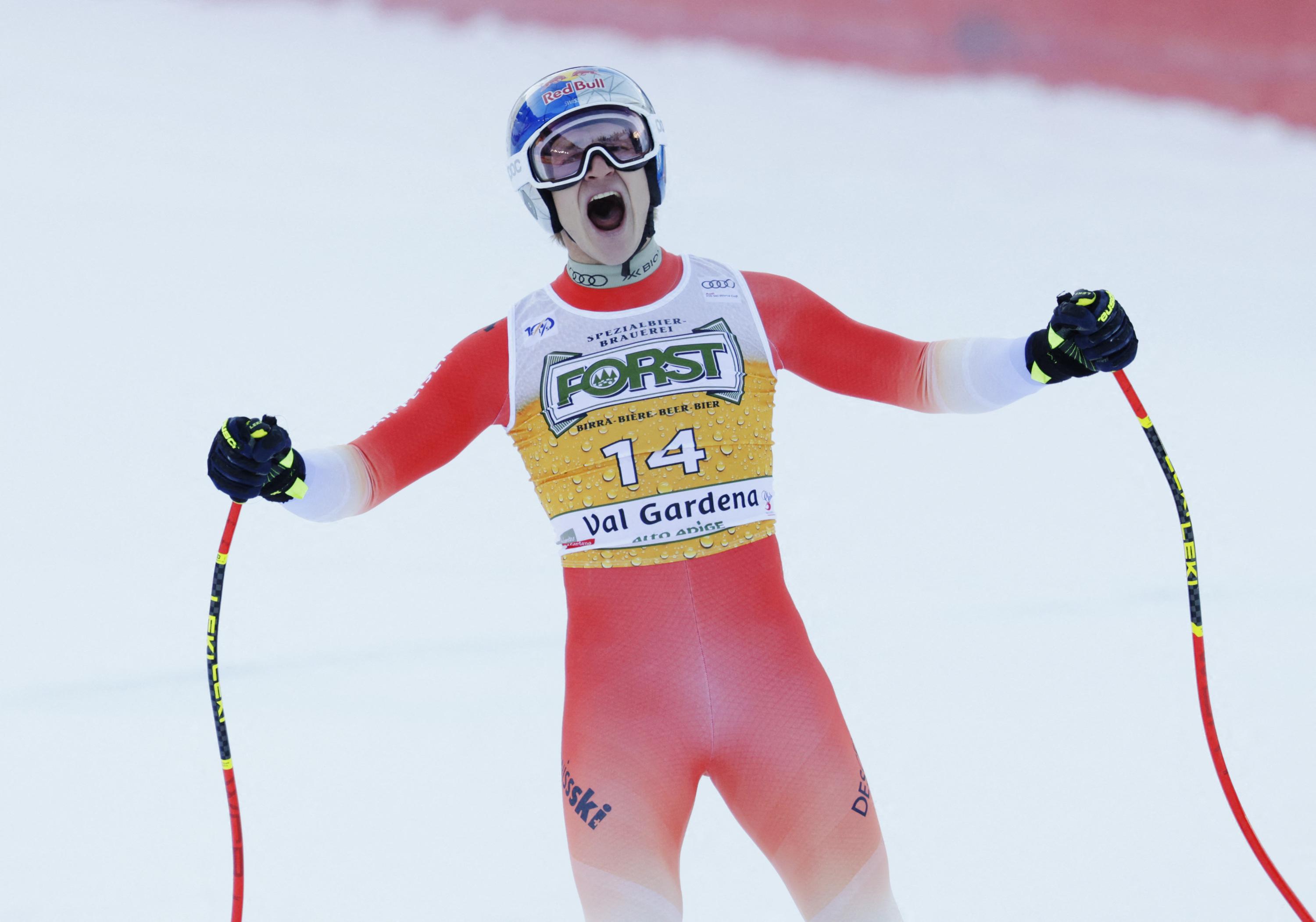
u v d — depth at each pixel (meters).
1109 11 45.31
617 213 10.02
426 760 16.64
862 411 29.72
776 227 38.94
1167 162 43.12
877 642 20.08
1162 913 12.16
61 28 39.72
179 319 33.34
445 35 41.72
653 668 9.65
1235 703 17.02
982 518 25.44
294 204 37.25
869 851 9.41
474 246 36.47
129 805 15.88
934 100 44.12
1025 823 14.21
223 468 8.97
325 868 14.01
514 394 10.28
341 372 32.12
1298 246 39.91
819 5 44.38
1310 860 12.99
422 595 23.30
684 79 43.44
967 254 38.50
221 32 40.50
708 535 9.84
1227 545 24.16
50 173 36.69
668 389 9.93
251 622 22.50
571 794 9.54
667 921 9.02
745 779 9.63
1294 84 45.19
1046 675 18.39
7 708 19.12
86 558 25.34
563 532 10.10
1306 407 31.25
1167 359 33.81
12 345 31.23
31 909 13.32
